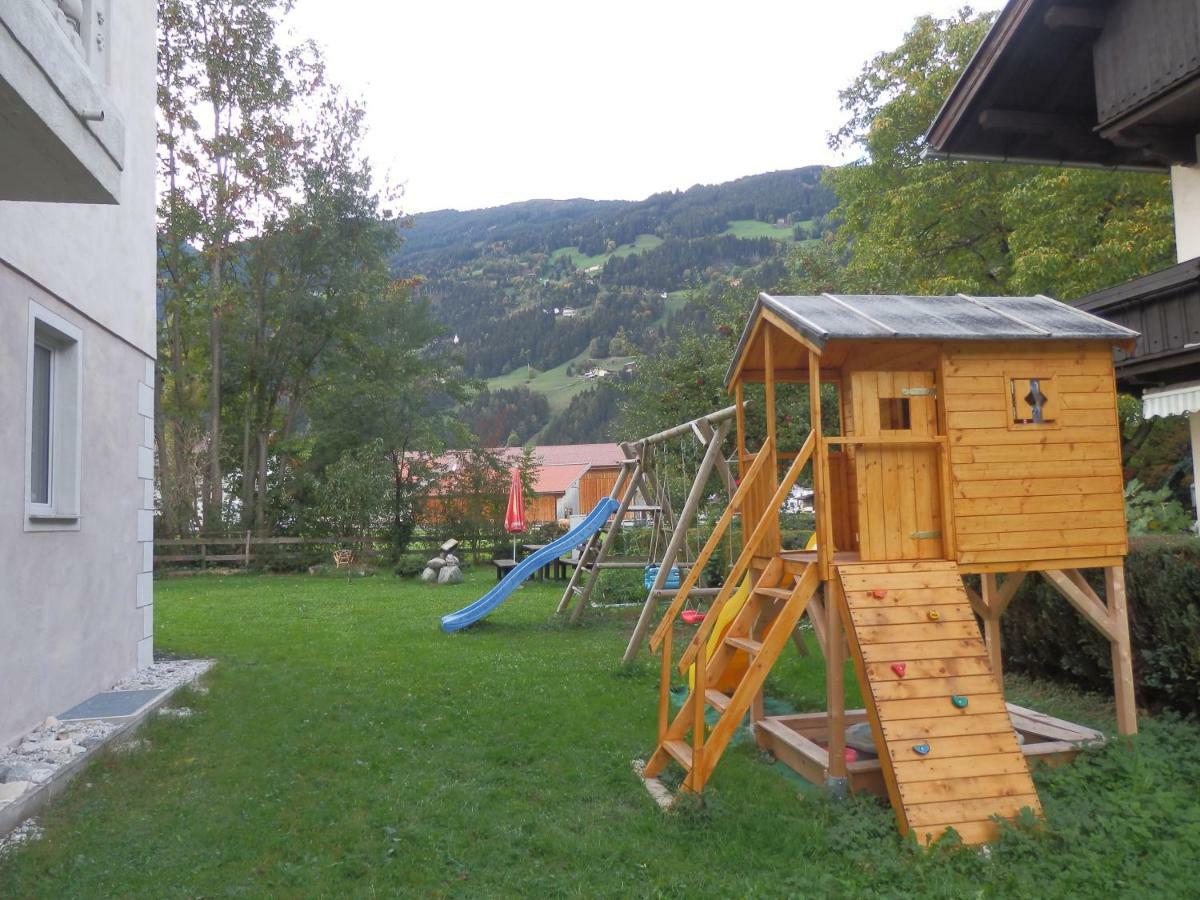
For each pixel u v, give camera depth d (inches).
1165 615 246.2
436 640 430.3
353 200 1016.2
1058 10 319.3
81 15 204.2
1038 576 298.0
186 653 380.8
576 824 184.5
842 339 206.1
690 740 246.5
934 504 219.5
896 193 778.2
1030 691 299.4
